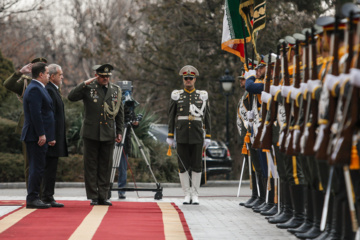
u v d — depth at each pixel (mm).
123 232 12992
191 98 21484
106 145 19438
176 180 35625
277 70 14016
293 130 12125
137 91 55875
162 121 56500
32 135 17578
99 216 16047
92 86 19359
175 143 22000
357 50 9273
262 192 18938
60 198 23625
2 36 78125
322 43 11180
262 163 18297
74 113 35781
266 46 42438
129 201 21875
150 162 34719
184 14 50406
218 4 49125
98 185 19469
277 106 14031
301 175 14141
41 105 17750
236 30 20406
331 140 10000
